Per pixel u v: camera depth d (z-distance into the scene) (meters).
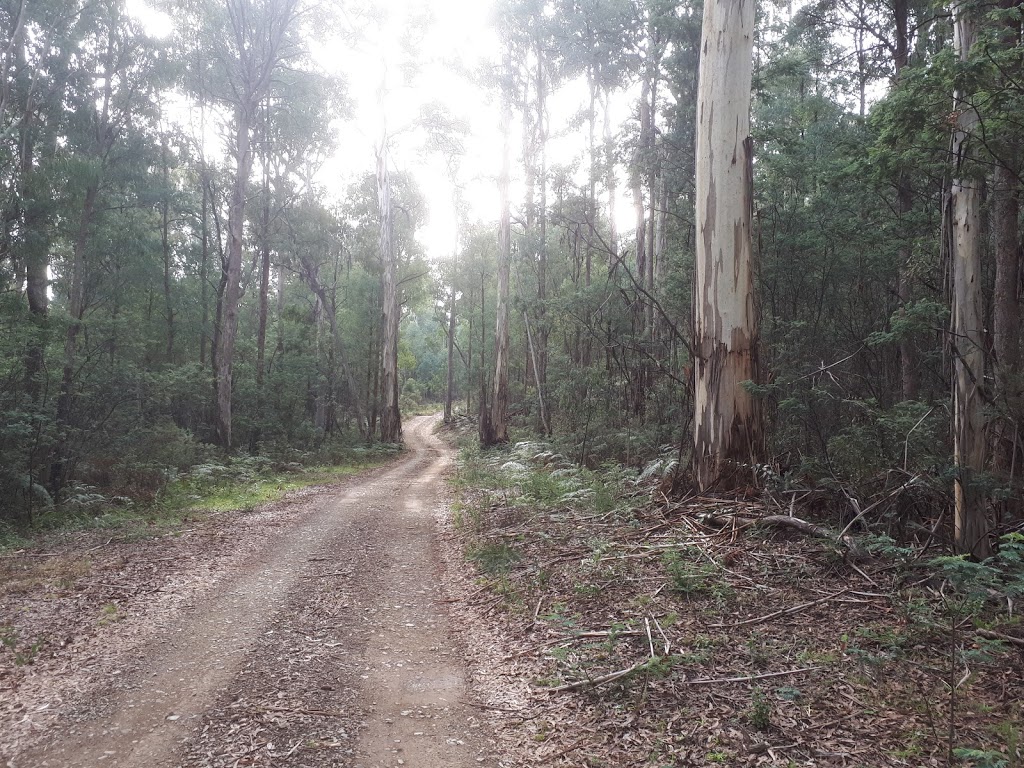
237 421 26.77
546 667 4.66
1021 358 7.27
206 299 27.80
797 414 8.85
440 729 3.89
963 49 6.20
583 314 20.44
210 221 32.03
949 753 3.18
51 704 4.15
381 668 4.83
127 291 22.70
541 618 5.59
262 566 7.95
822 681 4.06
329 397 37.66
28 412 14.22
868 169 7.61
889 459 6.86
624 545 7.11
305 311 36.19
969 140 5.71
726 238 8.22
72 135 18.14
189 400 23.42
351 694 4.36
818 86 16.59
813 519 6.98
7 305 13.63
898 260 11.32
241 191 22.70
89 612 6.02
